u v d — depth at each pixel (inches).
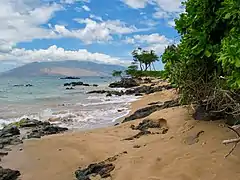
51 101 1316.4
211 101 298.5
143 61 3585.1
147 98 1103.0
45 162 367.6
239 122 280.7
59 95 1700.3
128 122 528.1
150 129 402.6
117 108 952.9
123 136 425.7
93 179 279.1
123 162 293.9
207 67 302.0
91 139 437.7
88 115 820.0
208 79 307.6
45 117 814.5
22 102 1291.8
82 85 2999.5
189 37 274.5
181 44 311.3
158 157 280.1
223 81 270.7
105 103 1147.9
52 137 488.4
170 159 269.3
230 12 203.8
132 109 882.1
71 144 428.1
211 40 266.1
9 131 558.9
